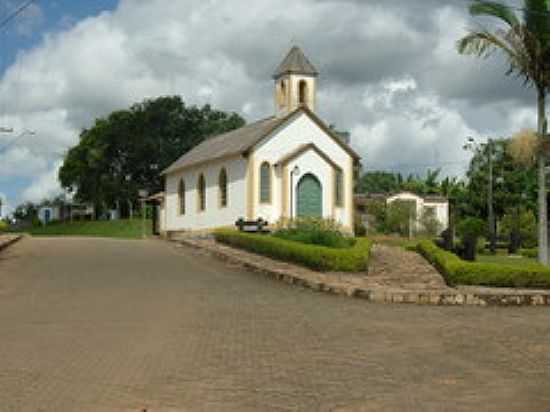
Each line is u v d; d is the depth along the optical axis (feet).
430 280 69.82
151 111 268.82
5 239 119.65
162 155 265.75
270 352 38.32
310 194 135.54
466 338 43.47
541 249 80.23
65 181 289.74
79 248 108.17
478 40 79.15
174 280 69.92
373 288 62.28
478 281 65.31
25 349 37.70
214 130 270.26
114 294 59.26
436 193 248.32
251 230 122.72
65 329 43.42
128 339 40.57
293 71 138.41
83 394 29.27
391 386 31.89
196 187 156.46
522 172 196.85
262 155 133.28
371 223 192.13
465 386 32.07
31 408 27.22
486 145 200.54
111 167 279.69
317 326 46.57
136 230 235.20
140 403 28.22
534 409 28.60
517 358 37.93
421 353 38.88
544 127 79.41
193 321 46.96
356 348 39.91
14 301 54.95
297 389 31.09
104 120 280.10
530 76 79.41
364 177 359.66
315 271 74.69
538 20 77.61
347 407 28.48
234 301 56.90
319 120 137.59
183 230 157.79
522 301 61.00
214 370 34.04
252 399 29.37
